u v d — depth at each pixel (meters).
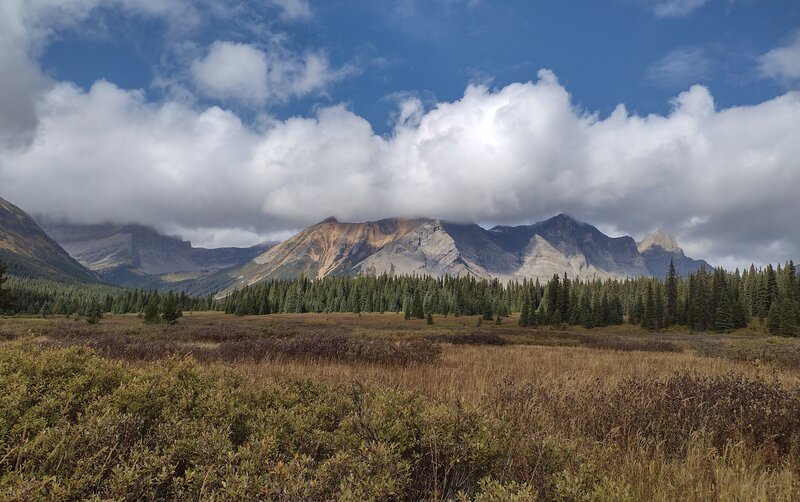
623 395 6.34
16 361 4.92
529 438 4.11
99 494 2.51
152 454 3.01
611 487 3.00
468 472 3.68
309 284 158.50
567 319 106.25
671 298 98.88
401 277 166.00
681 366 12.90
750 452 4.86
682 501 3.45
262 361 12.37
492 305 129.75
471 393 7.40
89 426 3.28
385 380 8.99
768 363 14.98
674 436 5.16
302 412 4.36
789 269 100.94
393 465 3.14
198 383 5.25
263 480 2.70
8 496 2.33
